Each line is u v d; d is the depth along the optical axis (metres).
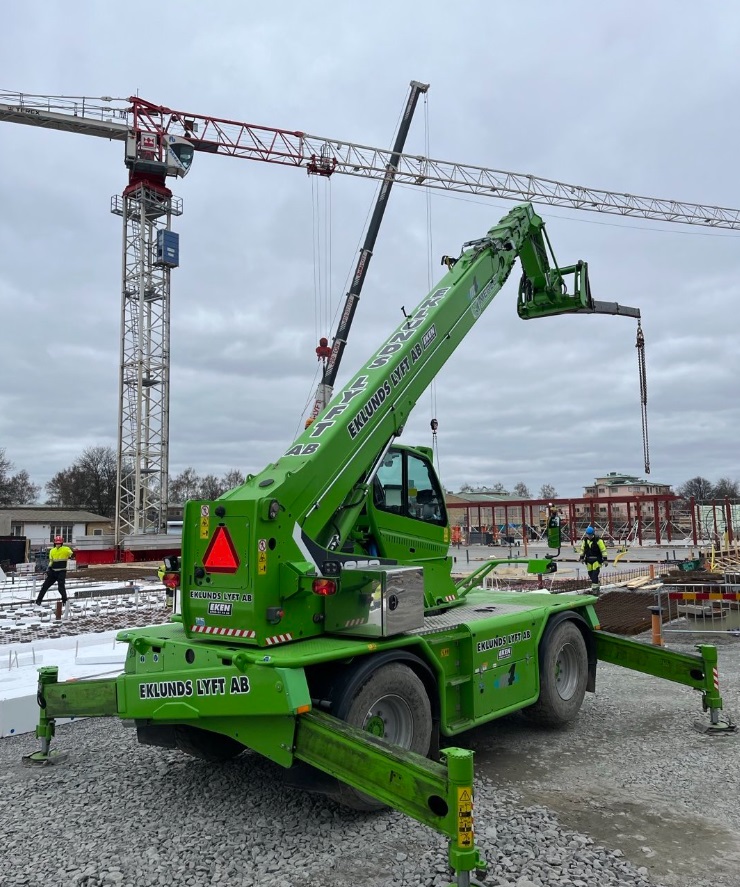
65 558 14.69
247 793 5.21
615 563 30.44
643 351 10.52
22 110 38.41
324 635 5.09
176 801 5.07
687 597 10.53
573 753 6.11
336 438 5.41
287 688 4.28
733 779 5.41
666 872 3.95
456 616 6.35
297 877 3.94
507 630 6.24
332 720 4.32
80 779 5.54
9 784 5.44
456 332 6.96
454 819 3.46
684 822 4.62
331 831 4.52
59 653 9.39
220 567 4.88
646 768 5.68
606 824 4.59
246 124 44.00
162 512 38.88
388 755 3.90
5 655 9.30
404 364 6.20
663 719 7.18
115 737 6.73
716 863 4.06
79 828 4.62
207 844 4.36
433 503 6.98
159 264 39.56
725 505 34.00
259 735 4.56
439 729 5.40
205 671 4.72
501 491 106.88
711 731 6.63
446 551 7.00
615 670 9.77
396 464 6.55
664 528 67.44
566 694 7.09
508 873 3.91
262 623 4.67
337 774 4.14
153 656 5.28
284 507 4.91
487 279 7.54
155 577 24.05
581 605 7.49
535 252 8.84
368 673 4.79
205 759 5.88
